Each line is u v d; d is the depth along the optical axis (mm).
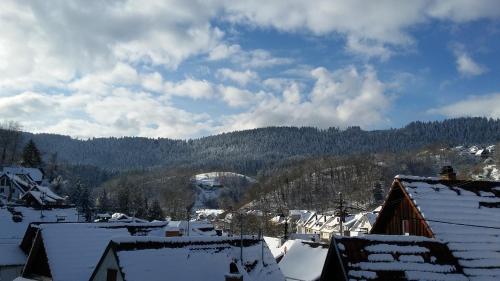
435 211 26641
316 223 120062
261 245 31125
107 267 24812
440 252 23516
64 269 31125
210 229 57469
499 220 26828
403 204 28781
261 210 179375
